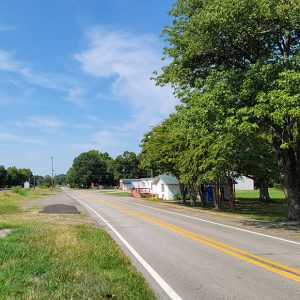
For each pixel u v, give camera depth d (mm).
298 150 21000
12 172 171375
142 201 52219
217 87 17266
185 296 7543
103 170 175750
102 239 14352
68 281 7836
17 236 13828
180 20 20797
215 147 24609
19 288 7180
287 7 16281
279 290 7887
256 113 16266
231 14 16953
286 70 16203
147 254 12102
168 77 22016
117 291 7254
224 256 11656
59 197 65375
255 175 32875
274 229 18500
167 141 41344
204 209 35875
